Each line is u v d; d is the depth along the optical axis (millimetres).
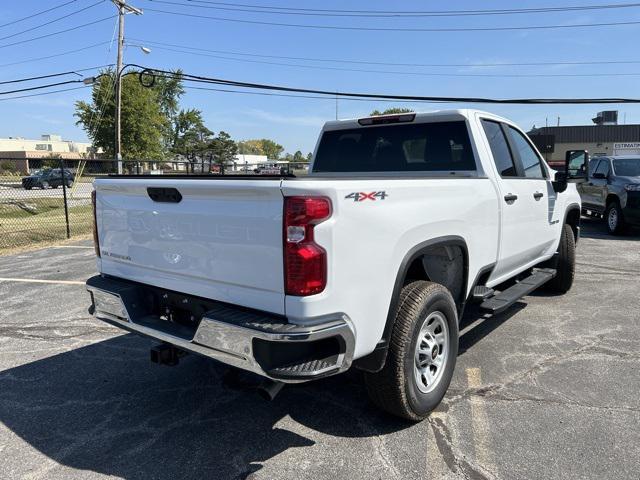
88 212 19031
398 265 3084
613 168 13016
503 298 4527
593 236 12438
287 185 2537
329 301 2633
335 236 2621
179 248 3109
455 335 3646
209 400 3838
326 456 3074
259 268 2695
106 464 3031
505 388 3918
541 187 5324
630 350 4684
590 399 3732
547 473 2859
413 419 3387
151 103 61281
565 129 59969
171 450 3168
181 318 3293
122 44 31531
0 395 3949
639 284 7219
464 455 3047
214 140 86250
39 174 34781
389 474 2885
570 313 5812
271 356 2592
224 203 2818
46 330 5414
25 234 12898
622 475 2834
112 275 3727
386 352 3068
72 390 4027
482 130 4453
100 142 60219
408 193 3156
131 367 4469
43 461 3070
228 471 2947
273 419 3535
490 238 4238
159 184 3096
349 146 5148
